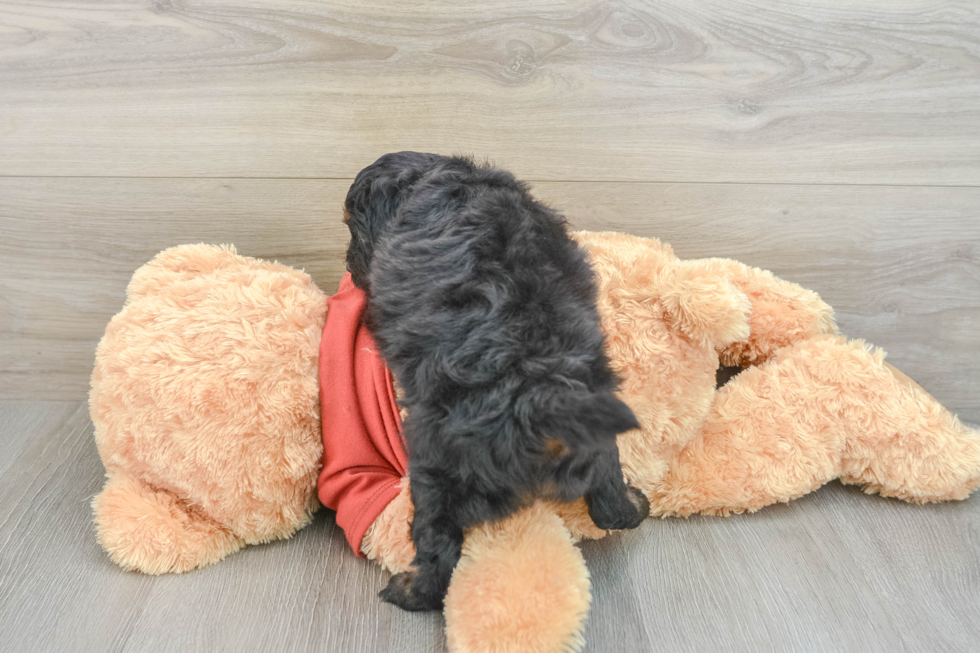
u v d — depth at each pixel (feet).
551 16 2.96
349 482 2.36
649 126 3.15
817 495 2.87
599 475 2.06
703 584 2.38
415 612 2.25
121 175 3.14
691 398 2.49
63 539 2.62
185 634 2.18
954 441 2.64
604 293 2.41
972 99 3.11
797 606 2.30
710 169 3.23
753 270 3.10
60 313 3.41
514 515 2.07
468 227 2.07
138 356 2.39
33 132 3.05
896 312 3.47
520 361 1.83
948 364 3.56
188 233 3.27
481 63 3.02
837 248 3.37
